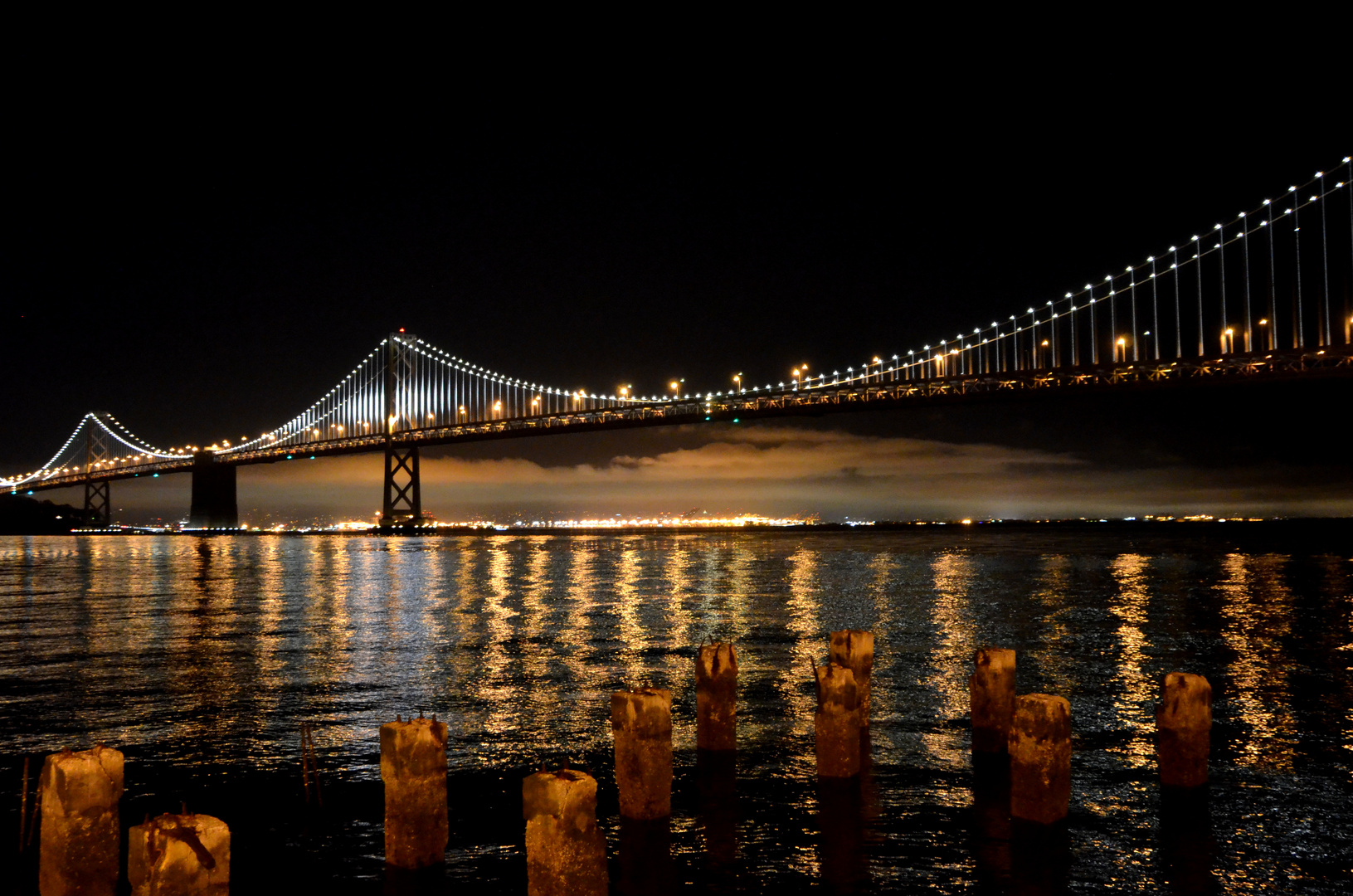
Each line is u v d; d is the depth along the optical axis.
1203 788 8.14
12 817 8.23
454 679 14.19
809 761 9.42
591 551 73.56
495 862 7.20
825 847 7.40
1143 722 11.00
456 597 28.92
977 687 9.34
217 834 5.05
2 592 31.80
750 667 14.76
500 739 10.52
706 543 93.25
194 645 17.92
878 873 6.99
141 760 9.84
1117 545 79.06
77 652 17.12
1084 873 6.97
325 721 11.44
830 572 41.41
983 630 19.41
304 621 22.20
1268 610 23.17
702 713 9.30
